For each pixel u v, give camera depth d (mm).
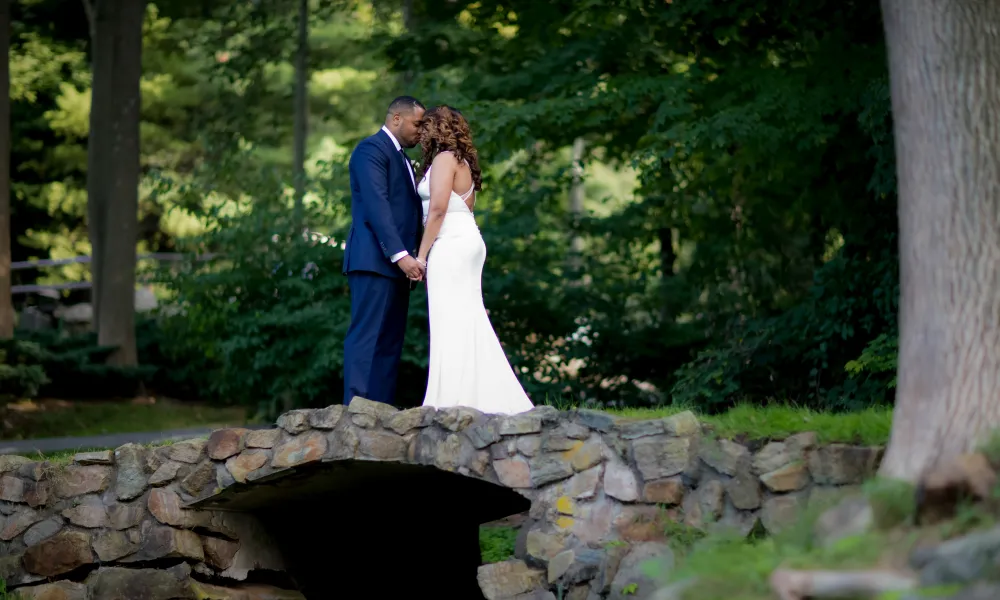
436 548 9906
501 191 12688
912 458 4543
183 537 7230
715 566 4387
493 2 11789
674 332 12492
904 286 4824
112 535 7191
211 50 18688
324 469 6777
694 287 12672
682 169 11625
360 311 6695
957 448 4426
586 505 5656
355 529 9133
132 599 7070
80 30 20844
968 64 4688
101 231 15992
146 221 23828
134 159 15625
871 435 5082
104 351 15094
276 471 6648
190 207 12219
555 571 5602
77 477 7285
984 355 4496
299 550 8375
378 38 13312
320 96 23406
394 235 6523
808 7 9484
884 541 4098
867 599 3723
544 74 11906
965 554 3656
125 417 13227
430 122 6625
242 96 19328
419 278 6516
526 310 12133
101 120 16094
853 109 9227
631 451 5551
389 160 6719
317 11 18219
